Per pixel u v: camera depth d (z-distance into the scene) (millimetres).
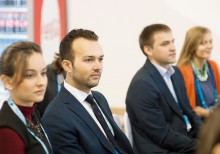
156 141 4289
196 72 5352
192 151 4230
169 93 4402
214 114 1580
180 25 6508
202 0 6355
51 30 7250
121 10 6797
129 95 4414
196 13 6402
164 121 4305
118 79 6926
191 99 5234
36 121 2633
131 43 6797
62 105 3211
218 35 6328
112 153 3236
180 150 4250
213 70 5559
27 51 2486
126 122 4453
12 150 2375
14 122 2420
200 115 4926
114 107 6945
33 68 2482
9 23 7676
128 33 6797
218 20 6312
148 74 4418
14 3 7617
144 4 6652
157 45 4473
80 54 3232
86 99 3346
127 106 4465
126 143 3484
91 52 3236
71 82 3322
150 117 4266
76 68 3248
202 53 5332
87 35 3316
